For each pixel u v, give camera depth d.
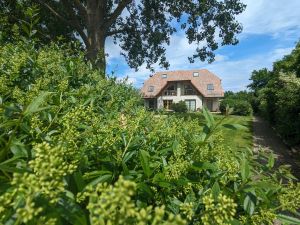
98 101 3.45
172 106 48.31
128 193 0.83
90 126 1.99
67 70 3.76
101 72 5.11
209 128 1.80
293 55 19.44
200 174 2.08
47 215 1.03
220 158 2.27
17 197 0.99
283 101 13.75
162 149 2.29
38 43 5.29
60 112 2.45
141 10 16.91
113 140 1.87
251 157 2.09
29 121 1.92
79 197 1.17
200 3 15.44
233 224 1.54
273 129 22.97
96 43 12.66
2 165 1.20
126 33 17.33
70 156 1.59
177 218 0.81
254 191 1.64
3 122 1.65
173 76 55.25
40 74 3.34
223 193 1.71
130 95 5.11
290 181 1.91
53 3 14.03
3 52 3.62
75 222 1.08
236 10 16.00
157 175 1.73
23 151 1.44
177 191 1.87
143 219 0.84
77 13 14.80
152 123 2.95
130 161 2.04
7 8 10.44
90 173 1.49
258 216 1.65
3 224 0.96
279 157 12.11
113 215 0.87
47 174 0.99
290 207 1.75
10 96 2.49
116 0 15.88
